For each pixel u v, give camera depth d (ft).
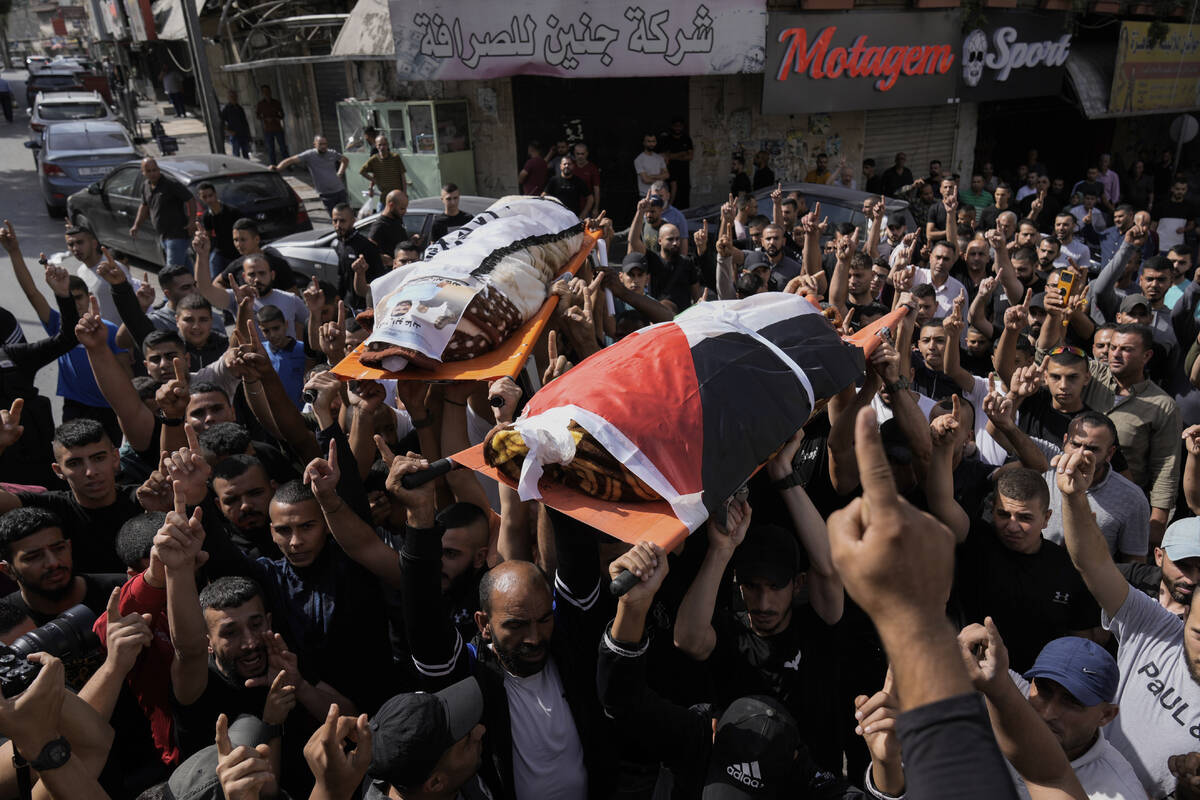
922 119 46.42
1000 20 43.11
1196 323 21.25
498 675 9.04
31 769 7.19
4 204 54.90
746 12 36.09
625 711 8.34
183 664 8.84
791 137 43.39
